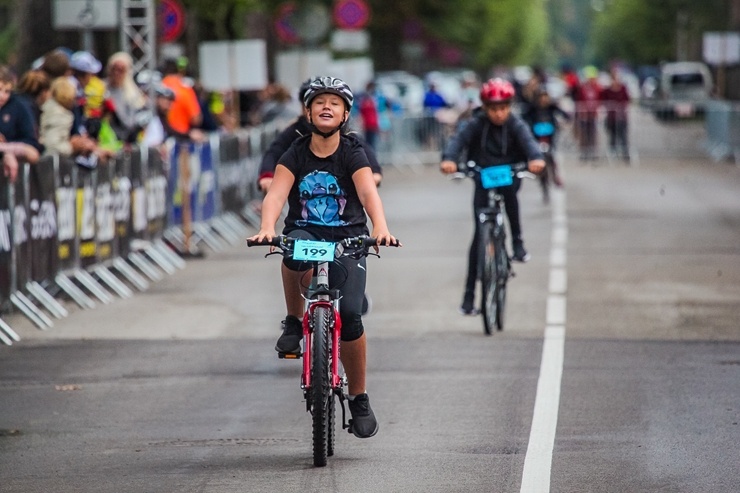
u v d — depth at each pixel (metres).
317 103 16.47
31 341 26.36
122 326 28.06
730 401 20.23
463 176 26.95
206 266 38.09
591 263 36.97
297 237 16.61
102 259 32.62
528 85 63.09
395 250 41.06
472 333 26.64
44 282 29.25
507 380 21.95
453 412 19.73
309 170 16.72
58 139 30.27
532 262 37.31
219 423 19.36
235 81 56.88
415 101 129.88
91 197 31.83
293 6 74.88
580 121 82.31
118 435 18.72
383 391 21.28
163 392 21.58
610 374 22.33
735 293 31.34
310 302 16.47
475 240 26.86
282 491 15.63
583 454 17.16
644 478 15.96
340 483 15.95
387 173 78.19
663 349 24.56
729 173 70.75
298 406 20.44
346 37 85.38
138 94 38.22
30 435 18.80
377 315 29.02
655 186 63.16
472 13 188.50
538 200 57.12
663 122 84.75
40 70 31.03
